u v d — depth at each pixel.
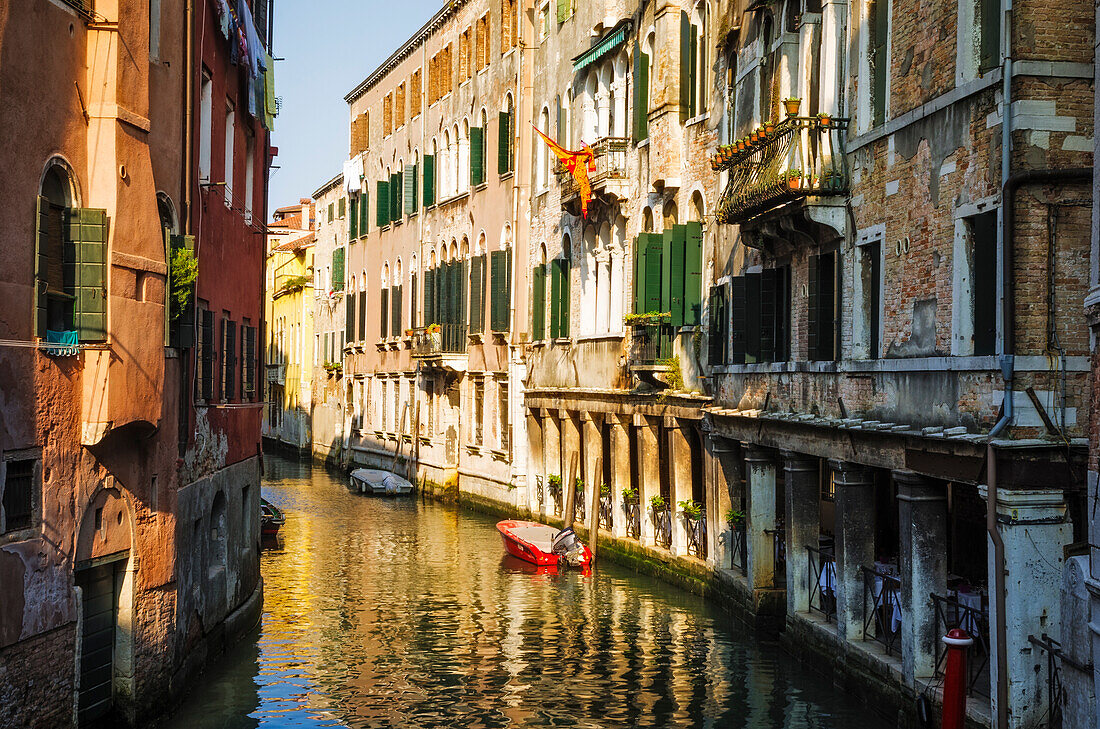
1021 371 11.10
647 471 24.19
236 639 17.83
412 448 42.84
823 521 21.08
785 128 15.63
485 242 36.38
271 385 69.50
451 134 40.53
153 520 12.85
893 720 13.45
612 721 14.13
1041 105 11.16
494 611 20.48
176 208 13.42
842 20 15.62
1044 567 10.94
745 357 19.17
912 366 13.23
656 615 19.98
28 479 10.40
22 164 10.15
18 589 10.12
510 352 33.22
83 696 11.55
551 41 31.22
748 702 14.72
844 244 15.37
